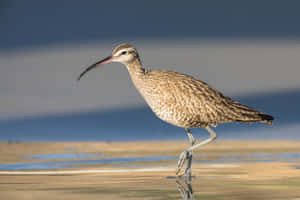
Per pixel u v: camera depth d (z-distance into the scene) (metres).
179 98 10.57
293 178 9.18
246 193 7.88
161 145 14.48
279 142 14.76
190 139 10.96
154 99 10.78
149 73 11.02
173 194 7.85
